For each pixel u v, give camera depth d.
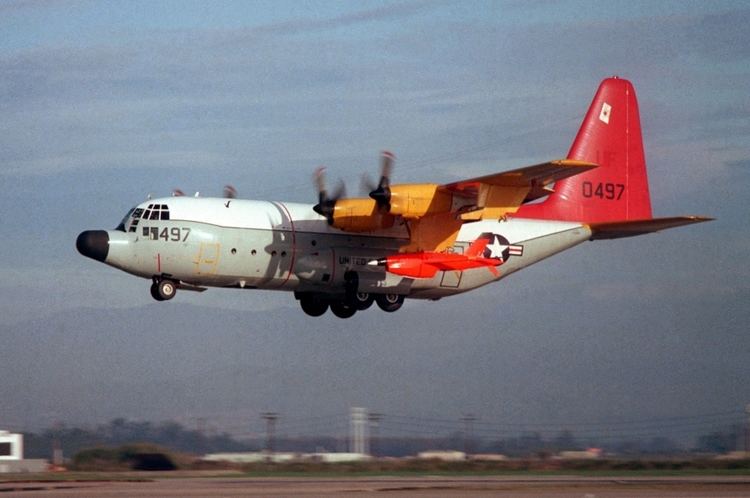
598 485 85.00
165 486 83.38
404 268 107.94
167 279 106.19
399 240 113.31
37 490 78.50
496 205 106.94
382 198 104.69
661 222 118.50
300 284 110.19
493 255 117.25
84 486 83.19
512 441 138.50
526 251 119.62
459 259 111.12
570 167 100.06
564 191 124.25
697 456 120.75
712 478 97.62
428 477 100.69
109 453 112.69
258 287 110.25
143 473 107.19
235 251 105.19
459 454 122.25
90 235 102.19
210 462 113.38
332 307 119.38
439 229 110.31
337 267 109.94
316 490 78.50
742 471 111.75
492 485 84.75
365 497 72.94
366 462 114.50
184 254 103.44
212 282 107.31
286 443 150.88
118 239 102.56
